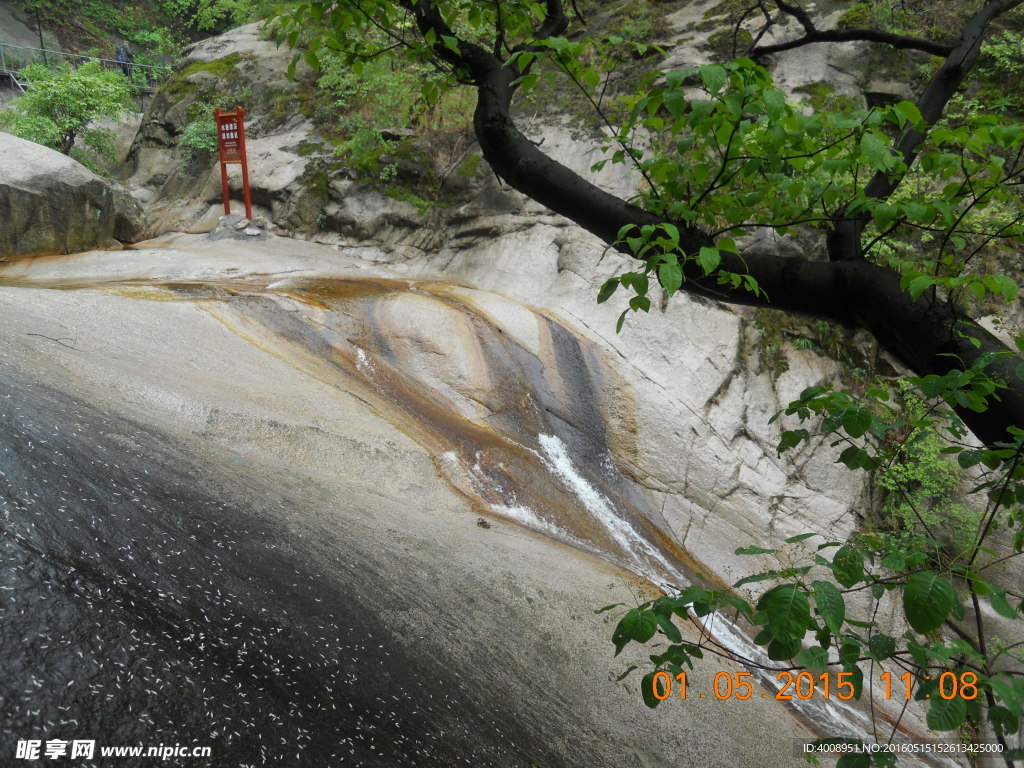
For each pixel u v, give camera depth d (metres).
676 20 12.70
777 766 4.32
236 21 20.34
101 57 24.81
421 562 4.59
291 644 3.11
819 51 11.15
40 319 5.89
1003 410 2.12
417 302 9.21
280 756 2.49
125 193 12.50
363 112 13.91
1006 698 1.58
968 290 8.75
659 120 2.65
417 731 3.01
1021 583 7.56
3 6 23.50
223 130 13.09
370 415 6.89
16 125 13.42
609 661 4.49
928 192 6.46
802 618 1.70
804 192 2.57
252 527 3.94
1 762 2.02
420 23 3.07
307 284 10.09
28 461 3.42
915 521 8.07
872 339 9.36
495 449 7.34
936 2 11.07
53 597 2.66
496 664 3.90
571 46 2.60
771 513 8.09
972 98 10.15
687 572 7.11
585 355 9.05
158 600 2.95
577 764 3.45
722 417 8.75
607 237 2.81
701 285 2.65
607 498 7.72
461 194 11.98
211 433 5.13
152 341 6.50
